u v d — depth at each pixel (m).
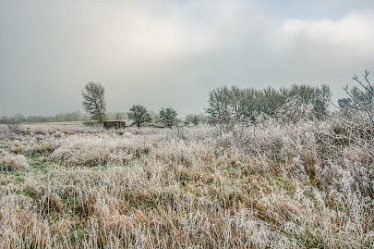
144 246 3.23
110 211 4.28
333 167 4.76
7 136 20.42
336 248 3.08
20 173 7.32
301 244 3.20
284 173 5.12
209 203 4.23
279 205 3.99
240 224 3.49
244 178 5.39
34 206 4.57
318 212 3.68
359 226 3.29
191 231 3.43
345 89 4.65
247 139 7.52
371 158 4.47
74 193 5.30
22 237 3.70
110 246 3.29
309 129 6.86
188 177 5.81
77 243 3.47
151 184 5.23
